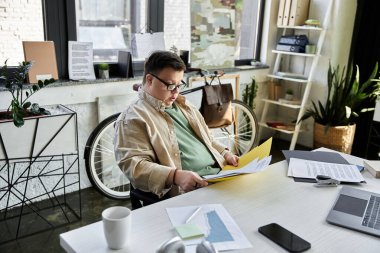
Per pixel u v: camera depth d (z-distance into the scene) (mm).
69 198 2613
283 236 1054
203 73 3004
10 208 2385
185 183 1352
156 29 2980
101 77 2621
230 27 3371
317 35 3607
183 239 1024
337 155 1783
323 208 1257
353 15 3354
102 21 2727
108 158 2672
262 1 3676
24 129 1891
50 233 2182
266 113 3877
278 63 3736
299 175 1516
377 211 1233
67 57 2537
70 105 2482
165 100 1591
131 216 1071
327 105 3340
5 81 2094
